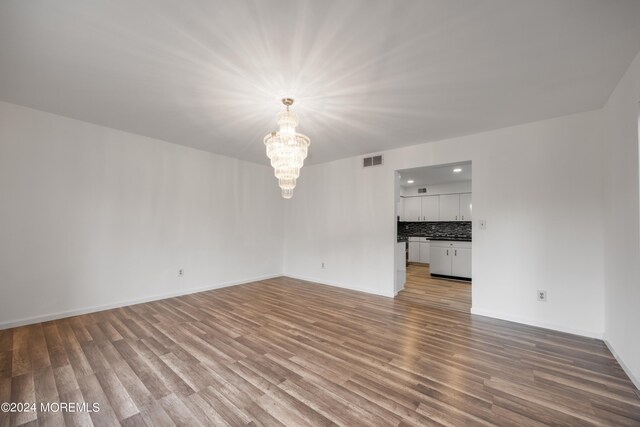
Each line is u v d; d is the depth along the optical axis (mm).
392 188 4285
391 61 1986
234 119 3127
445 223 7695
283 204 5898
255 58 1962
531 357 2334
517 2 1453
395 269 4289
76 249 3262
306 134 3578
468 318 3285
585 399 1776
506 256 3252
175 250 4172
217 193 4723
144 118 3146
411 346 2529
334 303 3865
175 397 1769
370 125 3242
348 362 2232
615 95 2363
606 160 2625
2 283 2807
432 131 3441
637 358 1910
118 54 1942
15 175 2879
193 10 1526
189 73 2176
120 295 3609
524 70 2100
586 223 2811
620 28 1633
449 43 1787
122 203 3633
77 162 3268
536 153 3094
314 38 1747
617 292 2328
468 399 1772
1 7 1477
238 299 4035
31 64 2076
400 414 1633
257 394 1808
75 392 1806
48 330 2803
